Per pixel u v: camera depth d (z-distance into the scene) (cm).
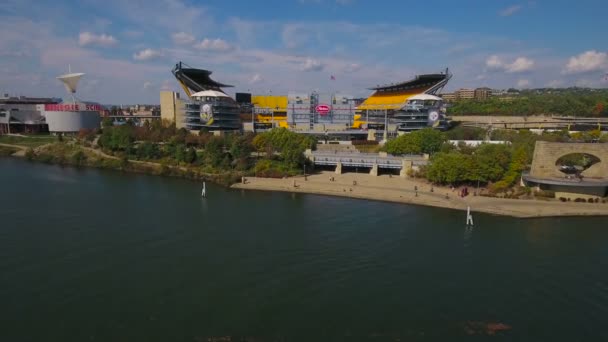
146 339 5556
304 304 6481
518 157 14400
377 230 10156
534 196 13175
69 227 9900
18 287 6875
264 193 14425
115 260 8012
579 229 10506
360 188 14850
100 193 13675
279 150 18788
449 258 8412
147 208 11869
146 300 6538
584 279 7531
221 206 12350
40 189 13988
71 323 5897
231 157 18750
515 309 6456
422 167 16338
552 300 6750
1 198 12556
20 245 8681
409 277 7494
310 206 12544
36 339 5531
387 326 5928
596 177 13262
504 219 11381
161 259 8112
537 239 9675
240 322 5972
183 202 12788
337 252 8612
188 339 5559
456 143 19350
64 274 7369
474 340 5638
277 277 7394
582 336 5775
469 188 14362
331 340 5578
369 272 7675
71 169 18738
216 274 7475
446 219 11244
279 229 10094
